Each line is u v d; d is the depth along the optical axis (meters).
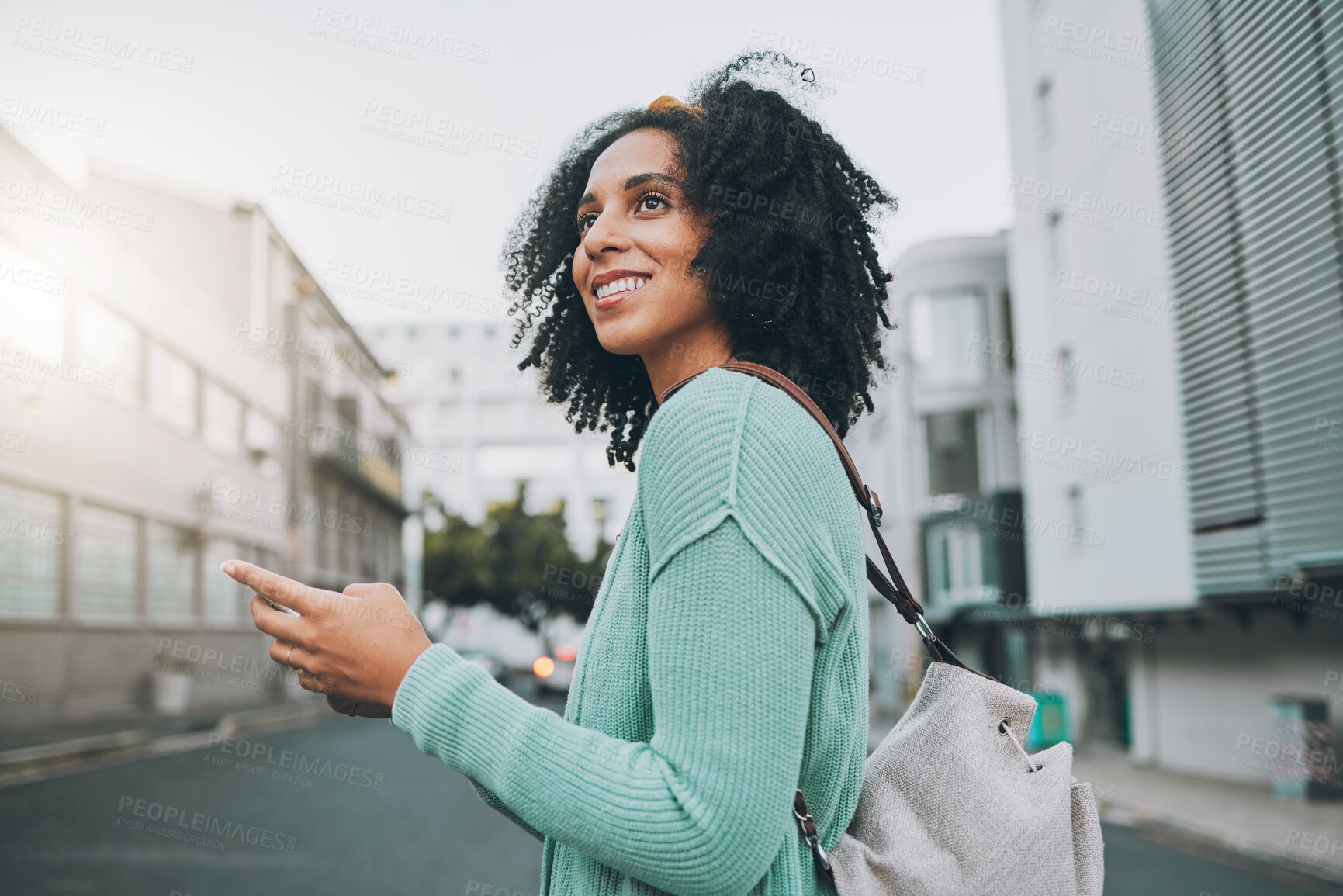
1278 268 9.86
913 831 1.01
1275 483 10.24
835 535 0.91
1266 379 10.23
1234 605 12.08
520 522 53.09
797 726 0.82
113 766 11.94
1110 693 16.81
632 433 1.69
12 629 15.30
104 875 6.11
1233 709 13.21
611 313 1.12
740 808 0.79
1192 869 7.48
